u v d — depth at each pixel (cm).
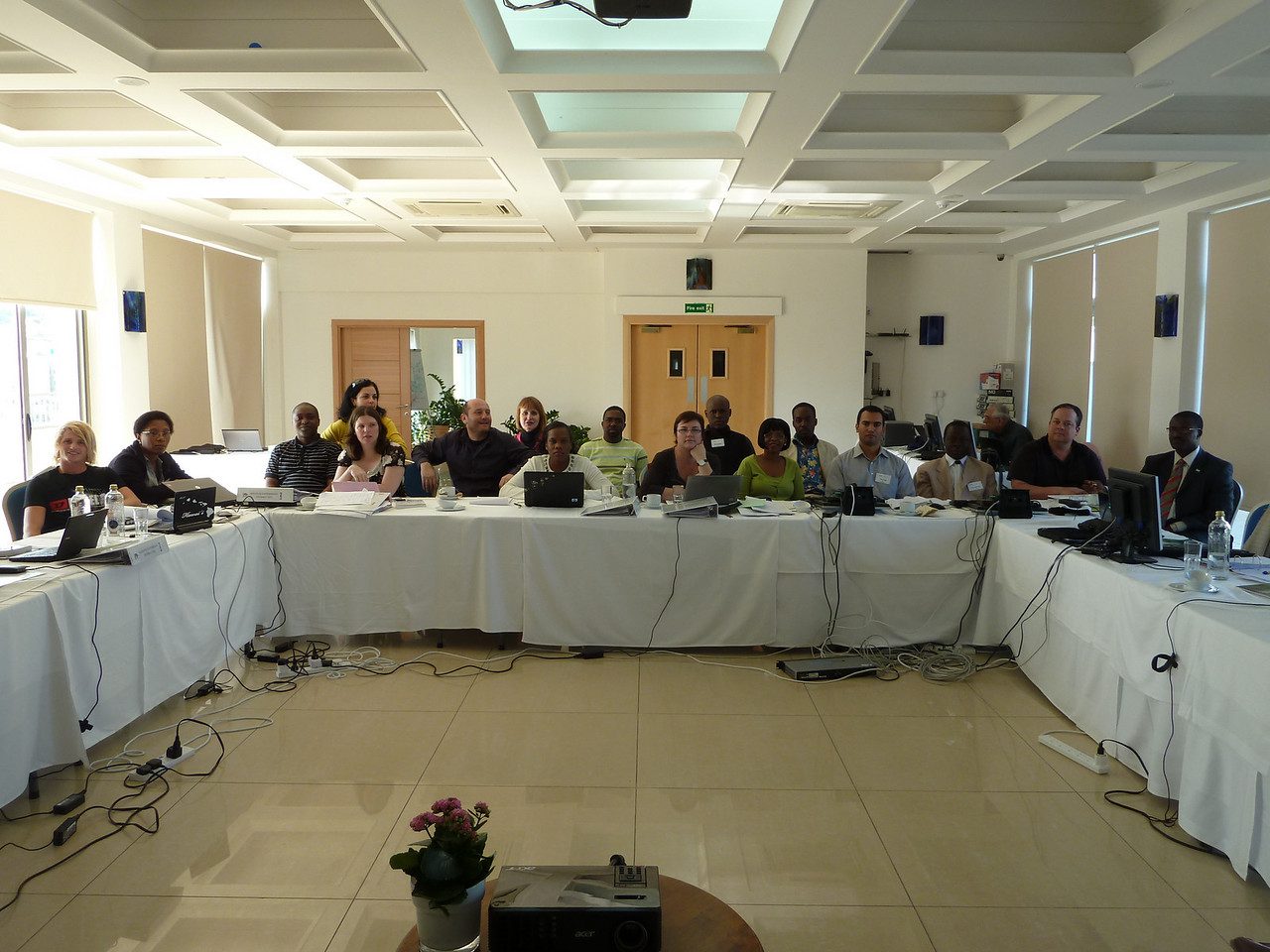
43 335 702
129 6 378
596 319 994
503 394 1002
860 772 319
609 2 305
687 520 440
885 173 648
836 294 953
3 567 316
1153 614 293
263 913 232
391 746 339
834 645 452
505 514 449
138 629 343
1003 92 421
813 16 338
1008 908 236
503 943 151
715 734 352
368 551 450
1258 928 227
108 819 282
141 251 750
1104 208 711
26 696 285
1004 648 460
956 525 443
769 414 964
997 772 319
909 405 1012
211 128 486
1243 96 482
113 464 486
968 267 999
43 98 516
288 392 1002
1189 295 698
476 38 358
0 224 623
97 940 221
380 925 227
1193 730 268
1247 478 652
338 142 531
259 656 439
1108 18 388
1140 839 272
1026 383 984
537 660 441
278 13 387
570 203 719
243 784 306
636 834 273
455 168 646
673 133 530
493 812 286
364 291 988
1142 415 775
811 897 240
